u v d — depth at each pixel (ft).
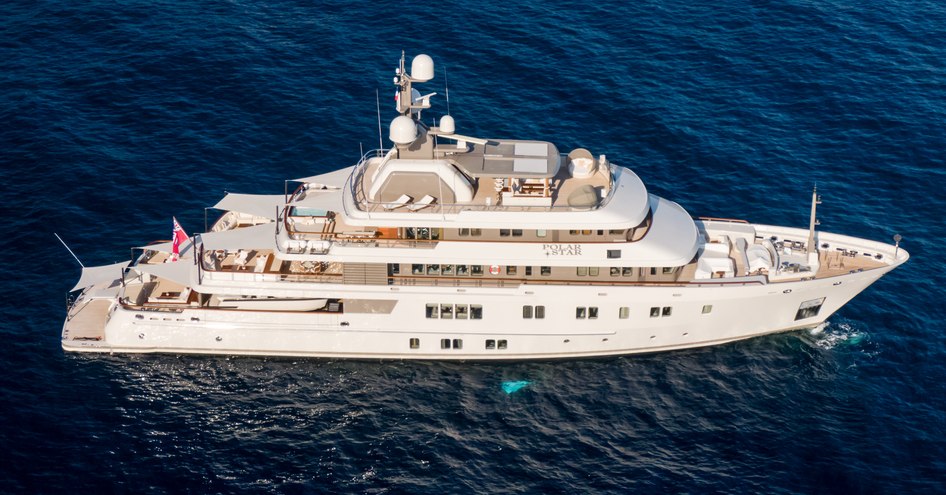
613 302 227.40
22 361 230.27
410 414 221.25
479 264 224.33
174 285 240.73
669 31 349.41
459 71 327.67
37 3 355.77
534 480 205.36
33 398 221.25
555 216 220.64
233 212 255.91
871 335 241.14
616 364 235.40
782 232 248.11
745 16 357.41
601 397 225.97
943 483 203.51
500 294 225.76
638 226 229.66
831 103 318.86
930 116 314.14
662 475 206.39
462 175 224.12
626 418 220.43
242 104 313.94
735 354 237.04
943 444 212.43
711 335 236.63
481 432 216.74
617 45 342.03
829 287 234.17
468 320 229.86
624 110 314.35
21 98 312.09
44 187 280.51
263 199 247.91
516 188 225.15
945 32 351.05
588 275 227.81
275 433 215.92
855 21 355.97
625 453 211.82
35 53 331.57
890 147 302.86
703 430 217.36
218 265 236.02
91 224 269.85
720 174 291.38
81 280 236.43
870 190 287.48
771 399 224.74
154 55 332.39
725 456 210.79
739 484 204.03
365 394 226.79
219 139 300.61
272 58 332.80
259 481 204.33
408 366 235.20
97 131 301.43
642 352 237.86
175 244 237.86
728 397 225.56
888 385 227.81
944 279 257.55
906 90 324.60
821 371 231.50
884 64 335.67
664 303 228.22
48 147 294.05
